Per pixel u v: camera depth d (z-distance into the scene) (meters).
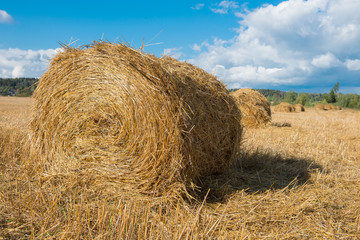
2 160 4.91
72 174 4.12
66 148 4.29
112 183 3.86
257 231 3.01
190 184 3.92
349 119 17.45
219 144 4.48
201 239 2.67
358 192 4.20
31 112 4.80
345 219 3.31
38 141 4.60
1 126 7.95
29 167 4.63
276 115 21.80
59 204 3.39
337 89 62.84
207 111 4.17
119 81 3.83
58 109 4.39
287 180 4.84
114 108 3.90
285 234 2.90
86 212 3.02
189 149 3.69
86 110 4.14
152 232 2.77
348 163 6.02
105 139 3.99
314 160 6.09
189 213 3.31
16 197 3.52
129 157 3.79
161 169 3.61
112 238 2.61
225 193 4.09
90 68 4.11
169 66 3.93
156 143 3.55
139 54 3.67
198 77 4.35
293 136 8.96
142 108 3.62
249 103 11.30
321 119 17.33
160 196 3.66
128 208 3.21
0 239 2.61
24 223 2.95
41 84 4.65
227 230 3.00
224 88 4.90
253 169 5.48
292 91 63.97
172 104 3.49
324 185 4.46
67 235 2.63
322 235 2.95
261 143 7.51
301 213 3.41
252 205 3.67
